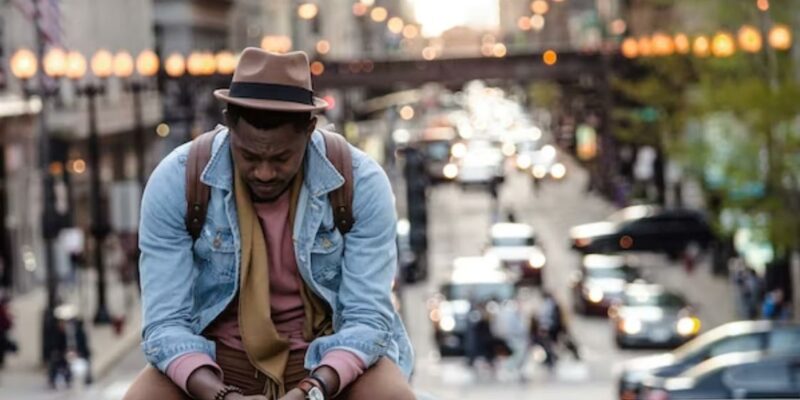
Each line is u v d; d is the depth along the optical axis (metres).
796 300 55.03
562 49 92.12
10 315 43.16
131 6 84.31
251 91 5.44
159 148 84.12
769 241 47.59
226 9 110.25
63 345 41.34
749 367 25.39
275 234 5.68
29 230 60.28
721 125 48.72
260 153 5.46
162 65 74.88
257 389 5.71
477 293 49.75
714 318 55.88
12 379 40.94
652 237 72.69
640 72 82.94
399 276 52.62
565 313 54.97
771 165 47.41
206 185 5.63
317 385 5.50
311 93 5.54
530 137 147.12
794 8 51.28
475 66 89.31
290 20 134.00
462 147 125.88
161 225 5.66
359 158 5.78
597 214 93.69
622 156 98.19
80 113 67.00
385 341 5.66
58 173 61.03
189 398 5.66
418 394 6.71
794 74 50.69
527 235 66.69
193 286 5.71
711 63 52.59
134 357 47.47
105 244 68.06
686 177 68.06
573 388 41.47
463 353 47.66
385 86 89.88
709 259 71.81
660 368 29.81
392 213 5.79
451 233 87.69
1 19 58.41
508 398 40.03
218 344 5.72
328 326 5.78
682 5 59.44
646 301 49.91
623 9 120.88
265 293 5.62
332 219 5.71
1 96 57.75
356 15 187.38
